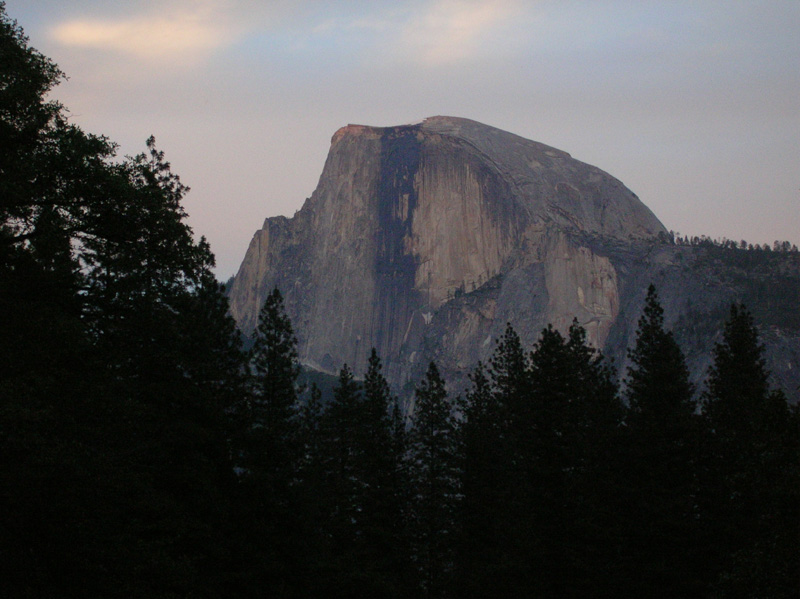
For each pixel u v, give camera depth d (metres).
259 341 85.88
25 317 45.25
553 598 83.31
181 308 56.44
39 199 49.25
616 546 81.62
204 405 71.88
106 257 51.62
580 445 90.00
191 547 69.19
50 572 43.62
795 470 53.84
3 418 41.44
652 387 87.75
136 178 53.06
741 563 56.25
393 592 85.62
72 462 43.19
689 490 82.00
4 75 47.72
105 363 49.97
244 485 76.31
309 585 80.00
